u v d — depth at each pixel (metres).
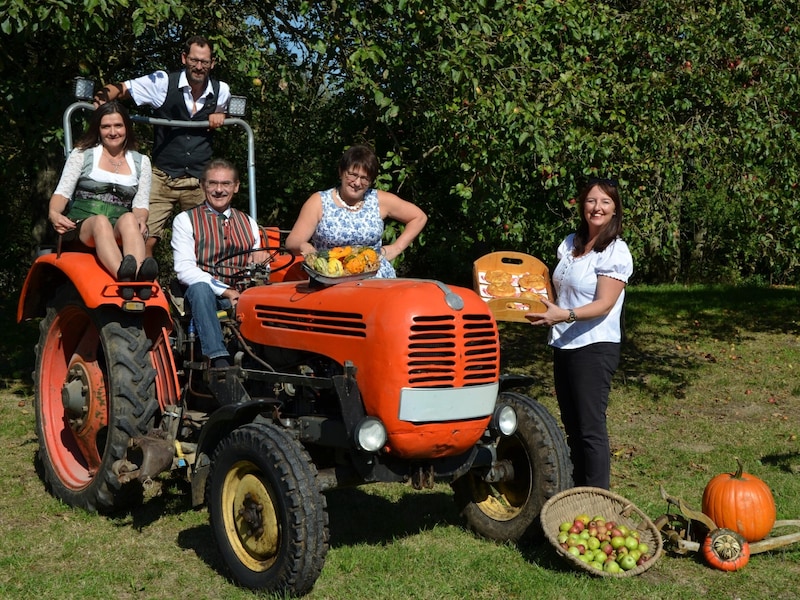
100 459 5.23
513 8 7.56
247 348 4.48
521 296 4.62
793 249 11.18
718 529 4.38
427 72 7.48
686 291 17.23
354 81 7.09
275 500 3.83
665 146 8.77
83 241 5.01
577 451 4.86
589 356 4.59
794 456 6.59
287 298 4.38
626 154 8.61
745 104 9.25
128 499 4.90
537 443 4.49
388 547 4.56
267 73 8.35
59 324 5.47
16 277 15.12
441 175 9.17
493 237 8.77
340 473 4.04
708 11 9.53
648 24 9.55
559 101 7.98
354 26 7.21
